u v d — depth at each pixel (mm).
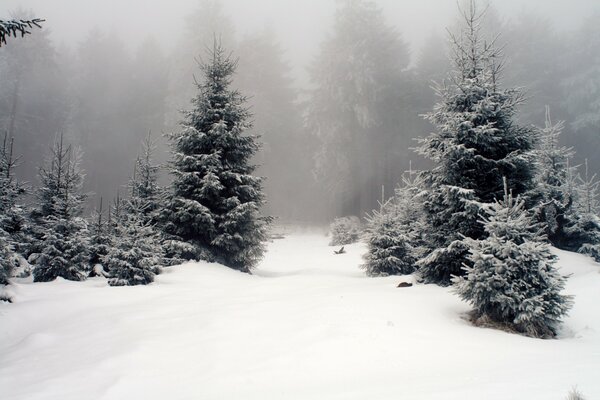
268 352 6602
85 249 16469
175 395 5195
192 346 7082
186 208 18281
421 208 15344
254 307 9703
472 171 14078
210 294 12195
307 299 10562
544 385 4309
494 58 15602
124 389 5473
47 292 12562
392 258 17750
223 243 18688
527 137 14492
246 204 18594
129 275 13984
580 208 23406
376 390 4719
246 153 20891
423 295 10945
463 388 4398
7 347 8516
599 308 10023
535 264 8680
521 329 8586
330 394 4730
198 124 20250
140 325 8719
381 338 7074
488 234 13328
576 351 6680
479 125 14109
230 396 4973
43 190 19625
